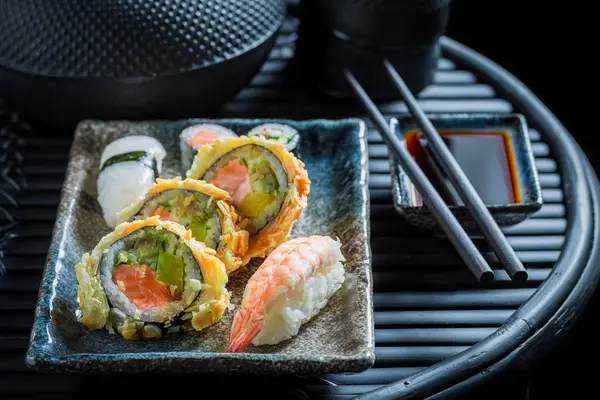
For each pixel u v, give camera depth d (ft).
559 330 2.41
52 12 2.62
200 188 2.45
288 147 2.62
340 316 2.36
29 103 2.70
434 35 2.82
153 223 2.35
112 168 2.58
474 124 2.73
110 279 2.35
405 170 2.56
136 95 2.66
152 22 2.63
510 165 2.66
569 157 2.75
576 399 3.06
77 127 2.68
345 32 2.81
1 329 2.43
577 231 2.59
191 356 2.22
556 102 3.53
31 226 2.61
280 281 2.31
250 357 2.23
